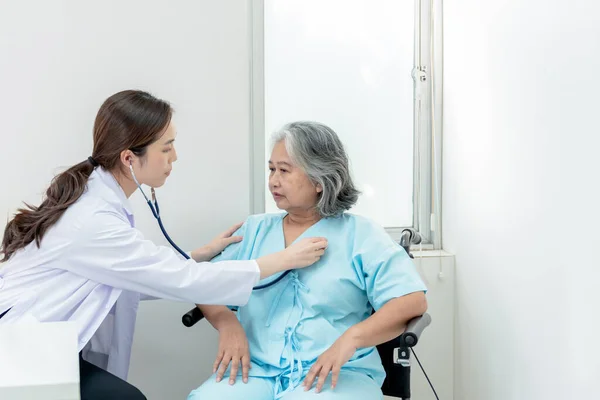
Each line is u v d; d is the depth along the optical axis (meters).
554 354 1.69
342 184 1.68
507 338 1.93
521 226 1.84
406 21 2.30
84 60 1.96
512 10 1.86
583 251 1.57
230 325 1.63
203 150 2.07
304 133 1.65
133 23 1.99
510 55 1.88
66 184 1.53
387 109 2.32
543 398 1.75
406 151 2.35
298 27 2.22
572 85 1.59
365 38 2.28
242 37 2.07
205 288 1.52
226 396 1.49
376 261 1.62
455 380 2.29
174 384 2.12
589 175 1.53
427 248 2.35
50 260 1.49
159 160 1.59
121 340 1.69
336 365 1.44
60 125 1.96
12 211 1.94
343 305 1.63
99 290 1.53
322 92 2.26
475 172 2.11
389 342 1.74
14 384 0.98
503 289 1.95
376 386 1.55
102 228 1.48
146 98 1.58
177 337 2.11
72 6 1.94
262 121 2.16
